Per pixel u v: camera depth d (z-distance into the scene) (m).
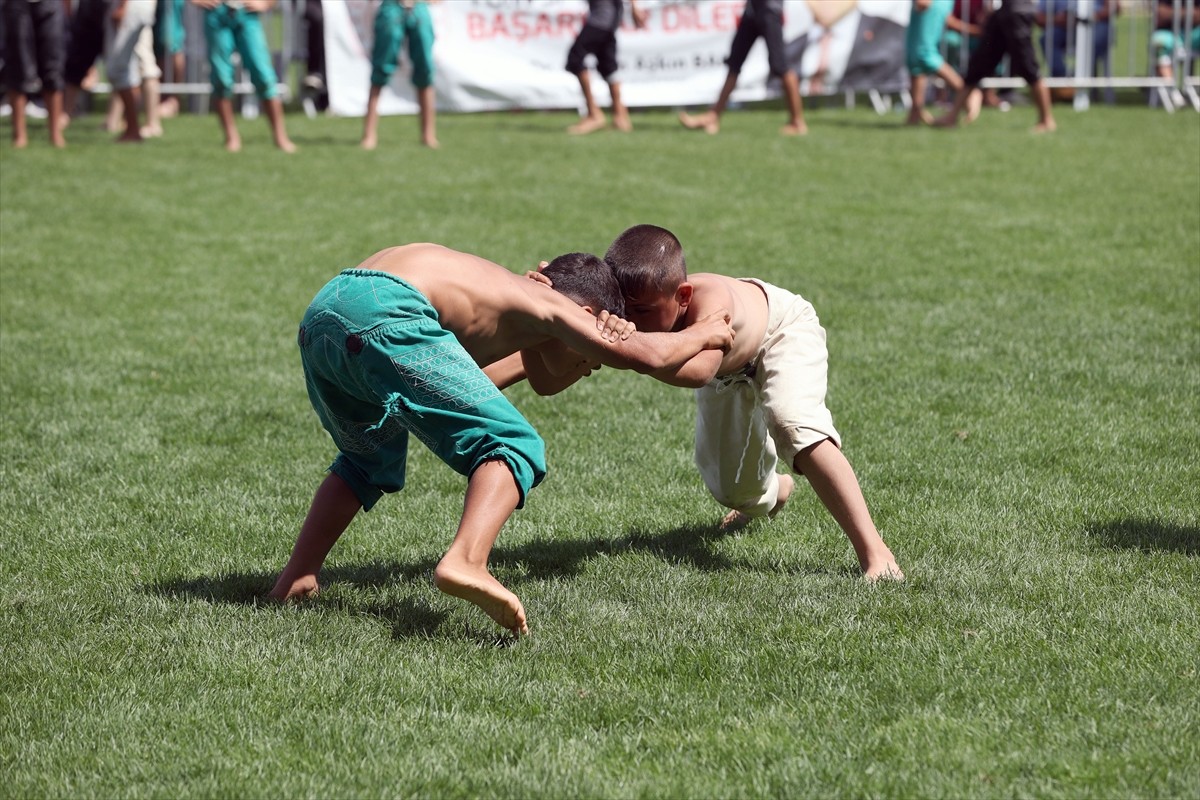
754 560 5.93
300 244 13.02
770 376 5.66
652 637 4.88
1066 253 12.37
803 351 5.70
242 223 13.92
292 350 9.66
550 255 12.48
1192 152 18.19
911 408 8.13
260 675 4.57
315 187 15.88
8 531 6.22
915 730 4.09
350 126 21.89
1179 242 12.71
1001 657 4.62
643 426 7.97
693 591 5.41
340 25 23.19
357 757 4.00
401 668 4.62
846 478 5.59
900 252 12.55
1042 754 3.93
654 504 6.69
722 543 6.17
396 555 5.97
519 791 3.79
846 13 23.34
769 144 19.39
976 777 3.81
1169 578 5.43
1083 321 10.08
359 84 23.42
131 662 4.69
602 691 4.43
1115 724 4.09
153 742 4.10
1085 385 8.53
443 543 6.13
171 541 6.13
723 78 23.56
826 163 17.56
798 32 23.38
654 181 16.30
